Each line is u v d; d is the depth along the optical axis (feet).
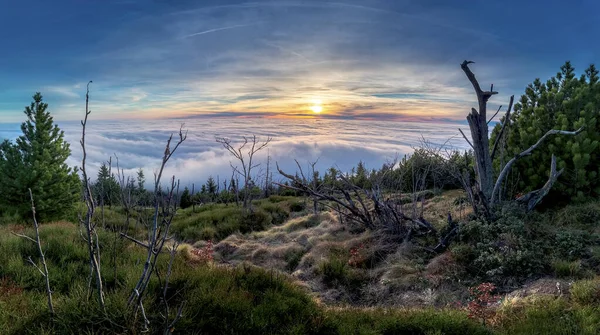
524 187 33.19
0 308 14.38
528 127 34.17
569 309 17.12
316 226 39.70
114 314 13.73
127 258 21.49
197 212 56.34
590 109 30.99
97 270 13.66
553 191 31.68
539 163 32.78
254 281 18.89
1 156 39.99
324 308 18.45
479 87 31.55
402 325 16.20
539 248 24.25
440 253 27.86
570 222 27.89
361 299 24.56
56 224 32.14
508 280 22.65
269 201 59.47
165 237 13.05
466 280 23.97
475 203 30.89
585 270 21.68
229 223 44.78
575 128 30.83
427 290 23.25
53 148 41.01
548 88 35.45
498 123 37.68
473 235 27.45
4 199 38.88
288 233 39.65
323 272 27.78
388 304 23.04
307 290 25.20
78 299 14.48
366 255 29.17
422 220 30.94
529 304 18.29
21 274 17.65
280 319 15.99
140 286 14.89
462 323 16.47
